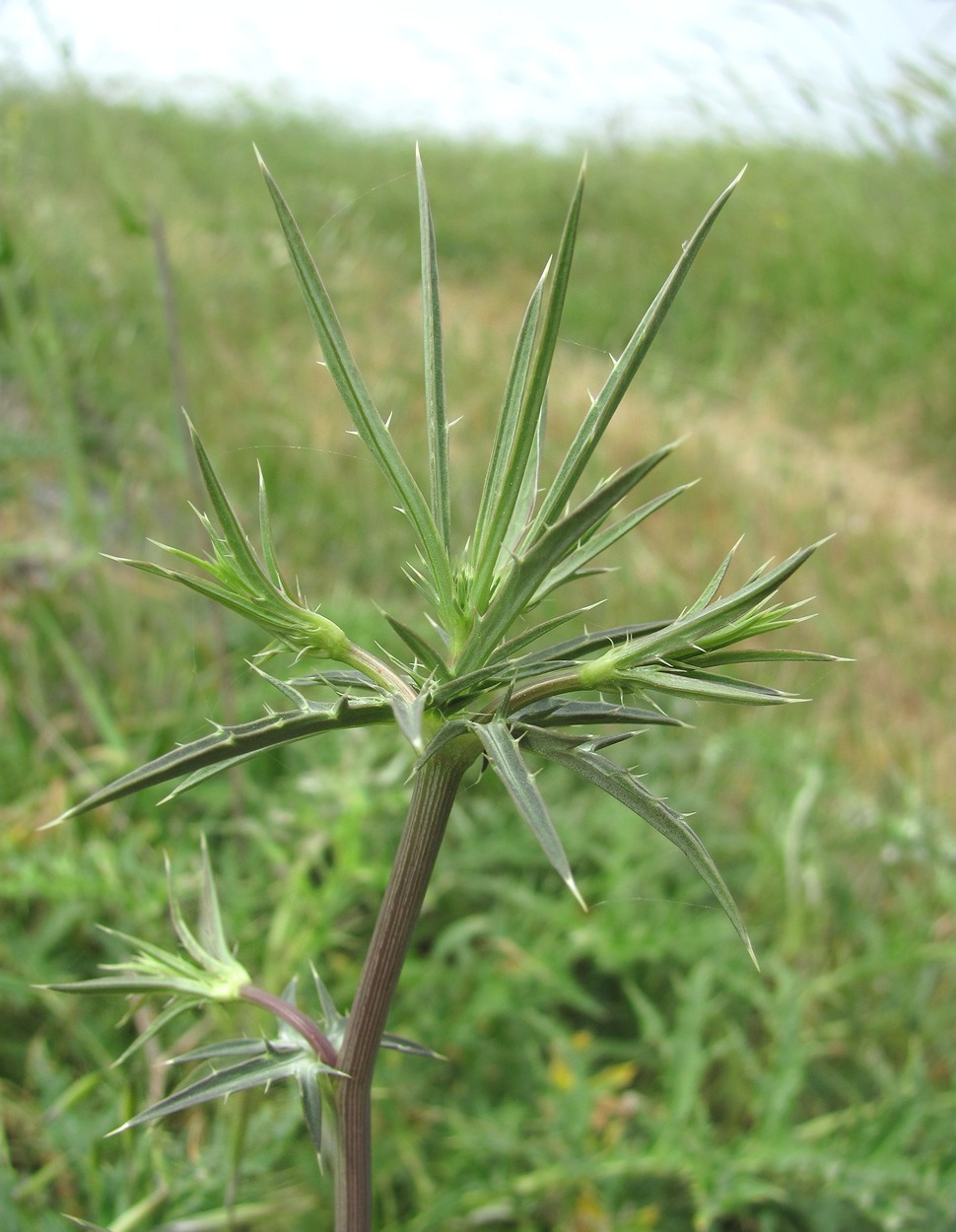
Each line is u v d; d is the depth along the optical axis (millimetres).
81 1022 372
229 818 481
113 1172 290
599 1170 332
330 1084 153
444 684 127
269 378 832
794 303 1277
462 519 743
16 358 592
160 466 719
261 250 1067
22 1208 302
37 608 520
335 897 387
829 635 695
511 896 421
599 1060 430
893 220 1310
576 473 123
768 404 1124
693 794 508
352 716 127
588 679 126
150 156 1393
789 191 1376
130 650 545
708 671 133
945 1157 335
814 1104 411
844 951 458
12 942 381
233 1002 166
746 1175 334
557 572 140
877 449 1064
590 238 1457
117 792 121
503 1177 336
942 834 510
